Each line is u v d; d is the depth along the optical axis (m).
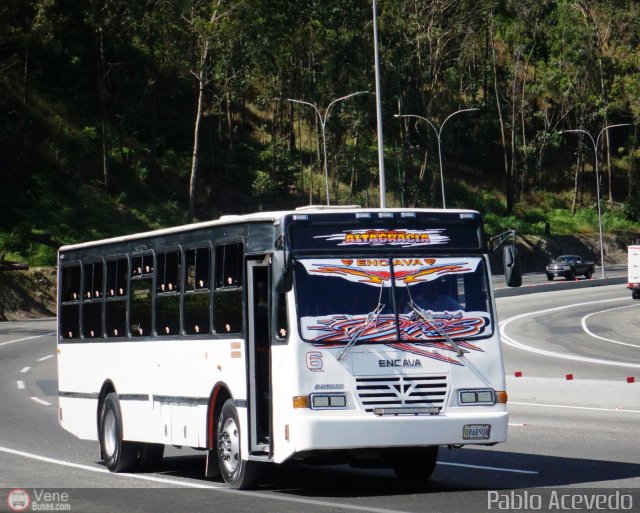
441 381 19.03
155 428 23.28
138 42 152.25
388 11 157.38
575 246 164.25
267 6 140.38
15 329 82.81
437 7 161.38
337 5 154.88
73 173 132.50
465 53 164.50
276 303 19.22
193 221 129.12
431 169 176.00
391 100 162.75
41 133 136.75
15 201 121.75
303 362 18.61
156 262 23.61
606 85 190.62
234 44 128.00
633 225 180.88
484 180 182.88
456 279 19.56
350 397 18.64
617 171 199.75
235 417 20.11
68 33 152.62
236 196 147.25
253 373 19.62
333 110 154.62
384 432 18.44
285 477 22.20
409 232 19.59
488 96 186.75
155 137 145.75
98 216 125.88
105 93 148.38
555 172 191.88
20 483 22.23
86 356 27.09
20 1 129.00
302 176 153.25
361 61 156.50
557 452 24.70
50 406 40.78
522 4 183.25
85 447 29.47
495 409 19.20
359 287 19.11
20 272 100.00
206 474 21.41
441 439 18.69
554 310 89.19
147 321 23.89
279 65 148.75
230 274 20.47
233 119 165.88
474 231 19.95
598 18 191.50
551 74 186.88
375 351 18.84
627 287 104.19
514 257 19.66
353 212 19.41
